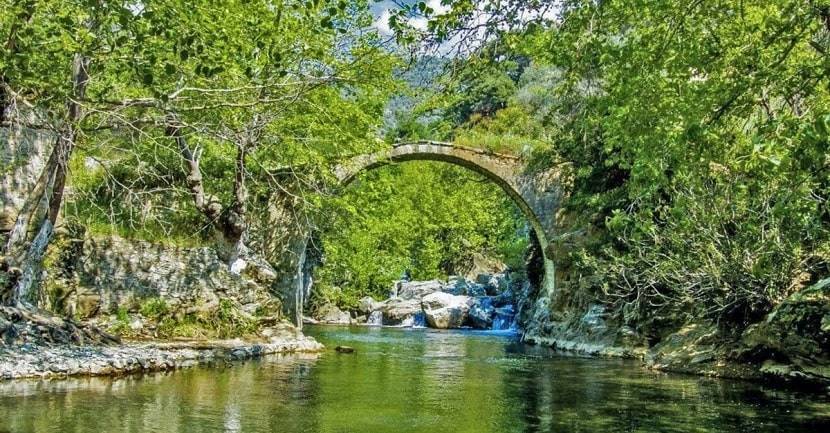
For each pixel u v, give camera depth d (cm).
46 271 1745
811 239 1443
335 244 3803
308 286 3772
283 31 1370
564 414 998
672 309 2095
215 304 1964
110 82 1273
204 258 2028
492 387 1300
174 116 1215
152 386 1137
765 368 1450
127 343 1627
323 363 1661
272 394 1118
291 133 2016
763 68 891
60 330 1416
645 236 1914
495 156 3014
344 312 4275
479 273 5219
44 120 1166
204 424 845
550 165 3003
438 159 3027
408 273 5191
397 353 2069
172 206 2133
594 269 2495
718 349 1605
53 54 1098
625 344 2148
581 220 2833
